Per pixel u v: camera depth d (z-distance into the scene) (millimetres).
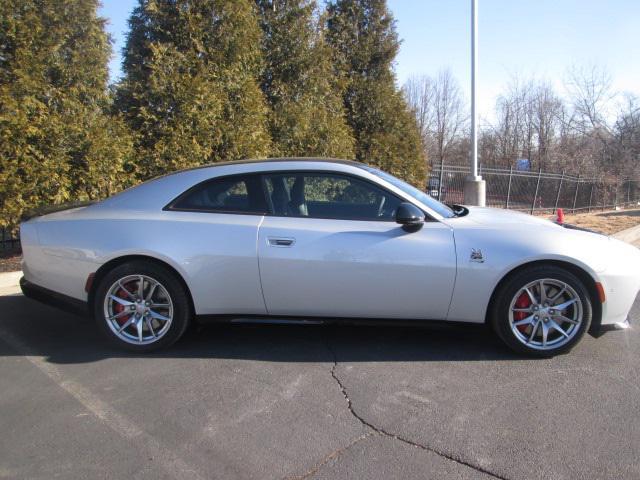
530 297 3674
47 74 6863
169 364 3723
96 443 2684
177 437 2738
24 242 4070
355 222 3789
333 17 13242
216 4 8500
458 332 4332
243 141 8883
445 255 3629
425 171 14406
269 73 10562
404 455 2541
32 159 6445
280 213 3867
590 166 26219
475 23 10992
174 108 8102
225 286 3777
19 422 2914
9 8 6352
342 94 13195
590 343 4062
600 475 2359
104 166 7262
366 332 4367
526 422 2846
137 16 8453
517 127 34781
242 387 3334
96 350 4016
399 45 13875
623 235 10367
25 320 4789
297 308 3793
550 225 3951
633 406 3027
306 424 2857
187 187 3996
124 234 3814
